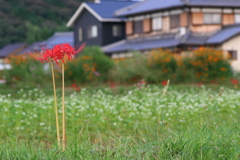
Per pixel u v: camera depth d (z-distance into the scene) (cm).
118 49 3738
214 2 3400
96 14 4116
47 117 1102
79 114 1118
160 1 3728
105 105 1241
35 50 691
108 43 4131
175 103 1227
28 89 2239
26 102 1256
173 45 3186
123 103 1316
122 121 1031
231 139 631
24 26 7162
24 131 964
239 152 582
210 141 613
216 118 834
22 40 6994
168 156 574
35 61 2564
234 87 2084
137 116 1084
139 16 3788
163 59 2462
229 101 1234
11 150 599
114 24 4159
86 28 4306
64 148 622
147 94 1424
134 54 2623
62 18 7700
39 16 7481
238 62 3234
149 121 1048
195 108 1162
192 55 2489
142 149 596
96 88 2122
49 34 7144
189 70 2466
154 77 2425
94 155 580
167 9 3469
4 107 1137
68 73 2473
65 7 7838
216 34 3366
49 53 671
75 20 4434
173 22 3462
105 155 586
